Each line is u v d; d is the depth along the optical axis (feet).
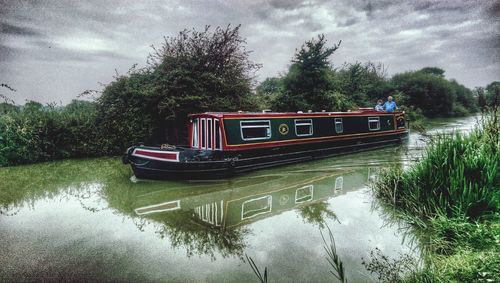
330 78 61.00
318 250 14.05
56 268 13.26
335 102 57.72
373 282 11.27
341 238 15.17
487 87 19.98
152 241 15.94
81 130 43.19
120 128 43.39
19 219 19.54
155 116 43.50
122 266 13.35
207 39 44.57
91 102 45.93
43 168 35.70
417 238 14.70
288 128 34.50
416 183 17.95
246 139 30.78
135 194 24.85
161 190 25.68
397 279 11.16
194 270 12.84
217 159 28.50
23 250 15.06
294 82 60.34
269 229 16.80
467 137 18.39
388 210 18.57
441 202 15.38
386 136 46.98
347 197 21.83
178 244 15.51
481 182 14.99
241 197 23.15
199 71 43.24
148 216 19.80
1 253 14.74
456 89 127.95
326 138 37.88
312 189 24.45
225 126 29.37
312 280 11.60
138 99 42.73
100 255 14.44
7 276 12.66
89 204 22.62
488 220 13.52
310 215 18.61
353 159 36.91
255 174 30.32
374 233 15.64
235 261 13.46
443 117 106.32
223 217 19.15
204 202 22.30
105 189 26.45
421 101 103.91
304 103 57.16
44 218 19.74
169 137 46.24
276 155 33.04
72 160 40.73
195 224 18.16
